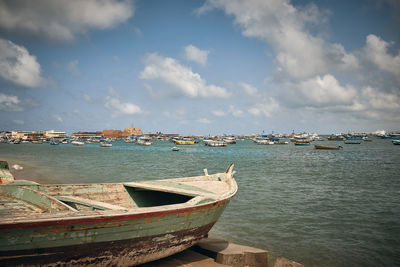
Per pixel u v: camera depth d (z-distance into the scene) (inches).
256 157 2337.6
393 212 548.7
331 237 411.8
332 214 531.5
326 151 3221.0
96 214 191.8
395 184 903.7
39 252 178.9
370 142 6117.1
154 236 232.7
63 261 190.4
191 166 1534.2
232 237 406.9
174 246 258.4
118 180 977.5
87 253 199.0
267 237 409.1
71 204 289.7
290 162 1814.7
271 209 564.4
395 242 394.6
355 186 862.5
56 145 5206.7
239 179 1018.1
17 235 167.8
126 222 206.7
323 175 1134.4
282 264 305.3
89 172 1195.3
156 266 261.9
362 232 434.9
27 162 1662.2
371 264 329.4
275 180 989.2
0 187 275.9
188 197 364.8
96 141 7386.8
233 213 533.0
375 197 694.5
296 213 536.4
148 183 358.6
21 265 175.6
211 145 4827.8
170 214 231.3
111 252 211.5
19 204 249.8
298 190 786.2
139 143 5403.5
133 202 352.5
